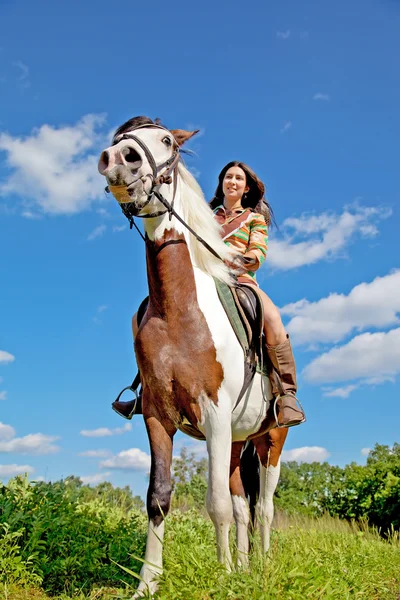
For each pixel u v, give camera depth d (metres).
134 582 4.56
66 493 6.11
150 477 3.66
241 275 4.57
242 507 4.71
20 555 4.51
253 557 3.68
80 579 4.67
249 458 5.02
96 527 5.49
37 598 4.03
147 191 3.51
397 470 16.62
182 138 4.03
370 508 16.06
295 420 4.30
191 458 12.06
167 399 3.71
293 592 3.21
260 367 4.25
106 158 3.44
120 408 4.51
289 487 25.05
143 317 3.90
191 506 9.41
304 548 4.65
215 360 3.72
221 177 5.16
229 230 4.75
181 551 3.57
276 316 4.38
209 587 3.19
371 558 6.08
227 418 3.69
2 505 5.08
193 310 3.76
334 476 25.34
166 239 3.79
